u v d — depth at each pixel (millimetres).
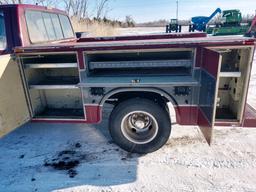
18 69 2910
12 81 2797
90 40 4820
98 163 2861
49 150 3199
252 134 3412
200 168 2678
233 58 2719
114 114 2910
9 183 2561
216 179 2490
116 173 2660
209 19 17484
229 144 3150
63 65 2871
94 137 3533
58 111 3385
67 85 2992
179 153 2986
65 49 2730
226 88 2908
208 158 2852
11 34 2951
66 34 4441
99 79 2852
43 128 3904
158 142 2934
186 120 2787
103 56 3229
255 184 2400
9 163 2924
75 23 12734
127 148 3020
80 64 2777
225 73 2557
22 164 2896
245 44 2365
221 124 2691
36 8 3379
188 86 2648
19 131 3805
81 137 3547
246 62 2434
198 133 3484
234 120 2666
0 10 2910
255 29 15266
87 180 2564
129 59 3207
